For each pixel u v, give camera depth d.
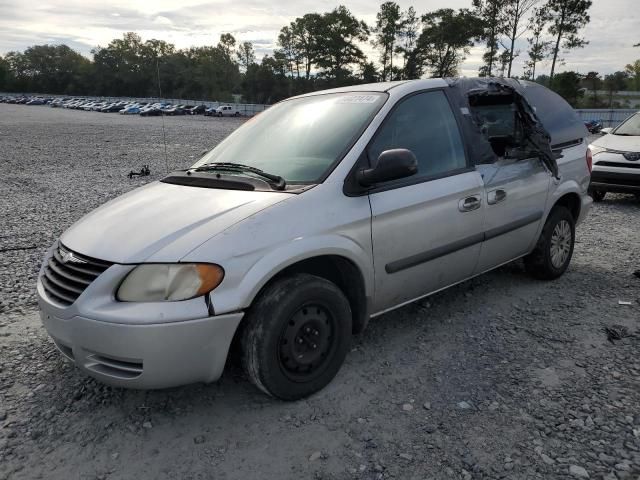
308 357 2.95
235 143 3.92
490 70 43.94
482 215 3.85
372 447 2.60
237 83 105.00
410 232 3.37
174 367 2.56
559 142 4.76
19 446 2.65
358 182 3.11
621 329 3.80
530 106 4.40
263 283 2.69
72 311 2.63
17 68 138.62
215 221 2.75
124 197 3.44
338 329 3.05
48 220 8.06
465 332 3.85
